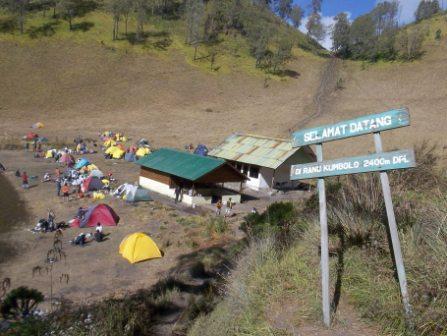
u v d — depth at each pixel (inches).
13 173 1480.1
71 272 717.3
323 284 211.6
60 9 4141.2
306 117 2945.4
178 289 497.7
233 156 1493.6
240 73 4092.0
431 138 2090.3
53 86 3110.2
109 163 1750.7
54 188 1321.4
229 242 788.6
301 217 388.8
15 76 3083.2
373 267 240.1
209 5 5526.6
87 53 3688.5
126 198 1213.1
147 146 2010.3
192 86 3617.1
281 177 1491.1
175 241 861.8
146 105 3117.6
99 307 400.8
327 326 206.5
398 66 4441.4
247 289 262.2
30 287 637.3
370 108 3176.7
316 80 4222.4
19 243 868.0
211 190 1259.2
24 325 335.9
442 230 219.5
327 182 390.6
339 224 285.6
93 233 938.1
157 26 4677.7
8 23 3700.8
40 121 2568.9
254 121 2819.9
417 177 364.5
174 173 1252.5
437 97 3378.4
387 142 2044.8
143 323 376.5
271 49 4948.3
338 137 214.2
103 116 2795.3
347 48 5403.5
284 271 268.8
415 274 214.1
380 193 290.8
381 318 201.0
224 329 228.8
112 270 725.3
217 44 4694.9
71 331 321.1
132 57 3875.5
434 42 4909.0
